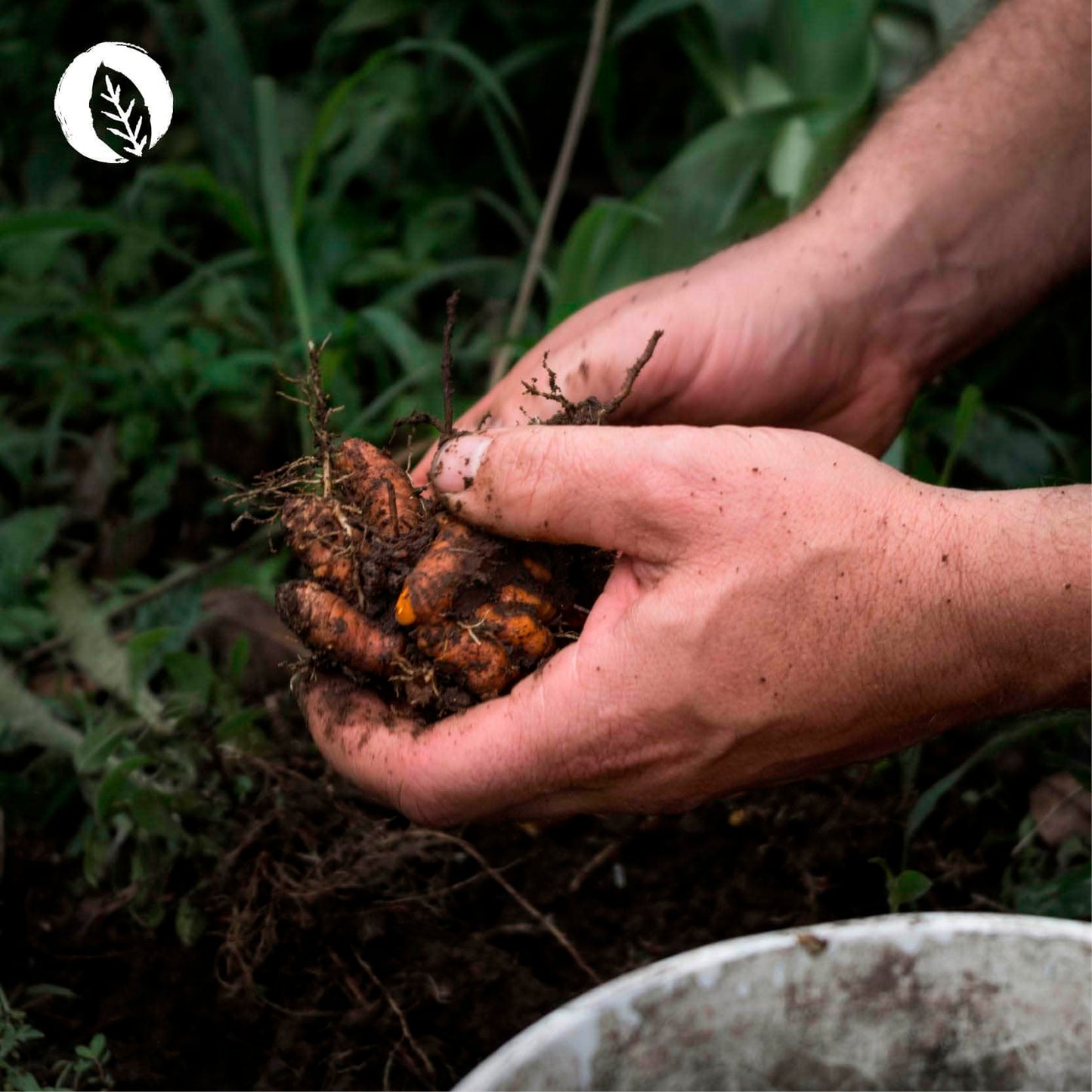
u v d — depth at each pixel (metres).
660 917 0.53
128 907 0.53
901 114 0.57
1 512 0.71
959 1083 0.34
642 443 0.42
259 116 0.71
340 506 0.46
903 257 0.55
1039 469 0.64
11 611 0.61
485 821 0.46
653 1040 0.34
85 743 0.52
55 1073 0.48
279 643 0.62
